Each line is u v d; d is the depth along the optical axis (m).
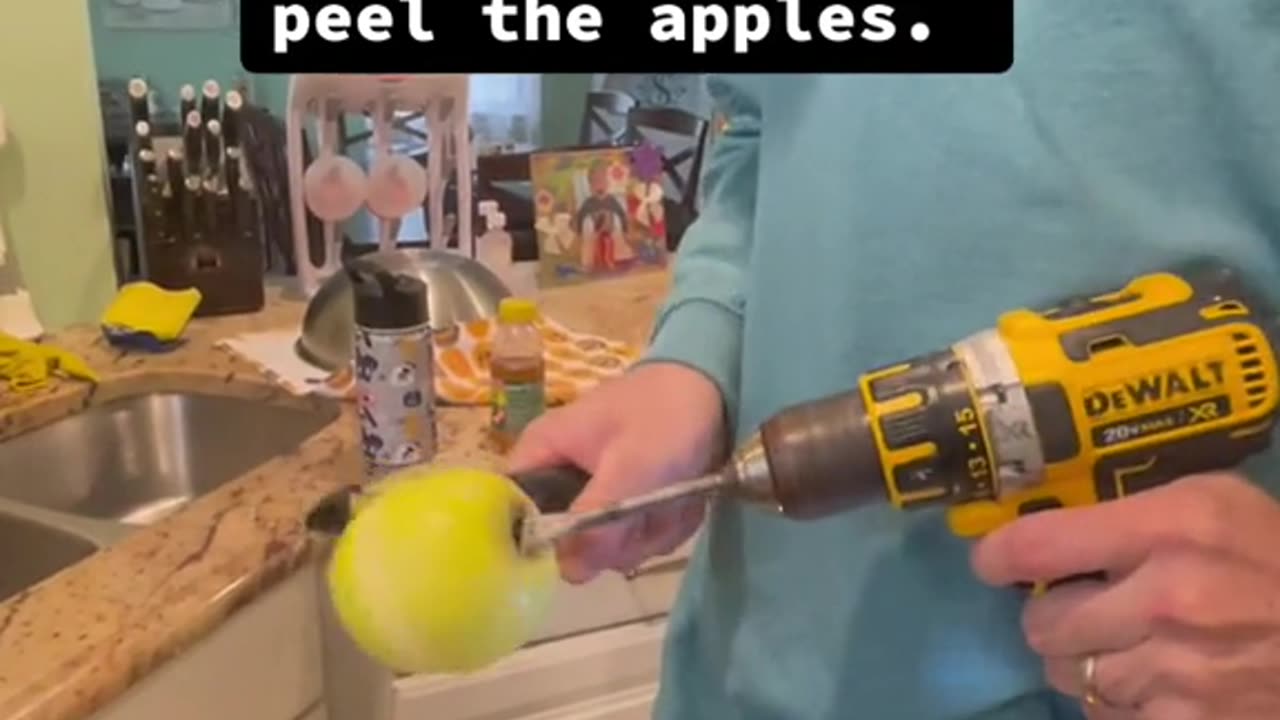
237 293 1.54
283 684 1.02
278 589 0.99
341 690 1.09
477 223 1.71
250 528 1.01
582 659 1.27
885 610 0.65
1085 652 0.49
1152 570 0.47
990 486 0.53
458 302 1.44
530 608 0.55
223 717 0.96
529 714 1.26
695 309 0.74
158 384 1.35
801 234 0.66
